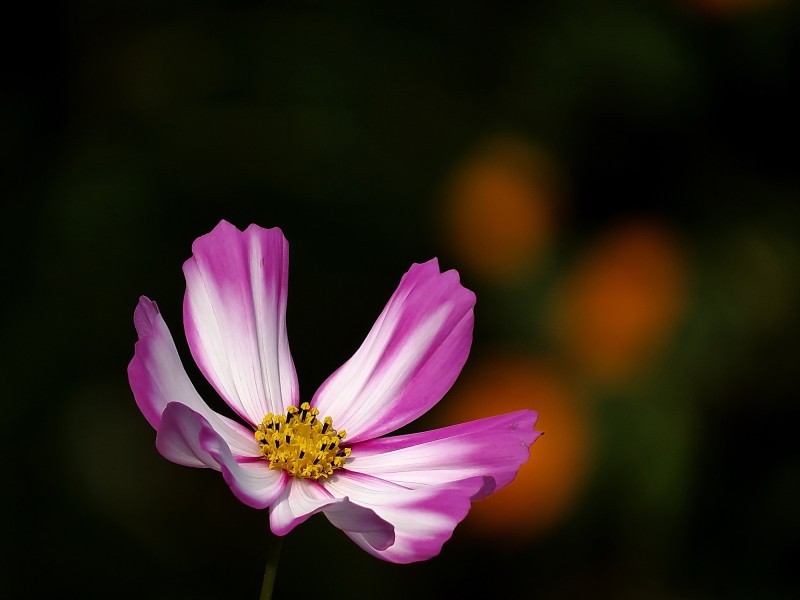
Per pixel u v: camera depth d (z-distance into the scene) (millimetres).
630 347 702
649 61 773
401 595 717
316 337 769
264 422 471
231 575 722
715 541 729
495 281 741
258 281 481
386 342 485
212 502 737
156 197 775
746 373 718
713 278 736
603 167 777
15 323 747
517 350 719
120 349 751
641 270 720
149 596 710
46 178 791
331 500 457
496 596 713
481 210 748
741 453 737
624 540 695
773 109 779
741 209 770
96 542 716
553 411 684
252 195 782
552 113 786
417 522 444
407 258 779
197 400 461
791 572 726
